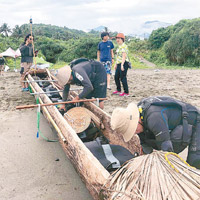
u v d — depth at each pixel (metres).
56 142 4.83
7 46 38.59
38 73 8.19
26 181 3.56
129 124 2.44
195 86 10.46
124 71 7.81
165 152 2.28
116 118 2.45
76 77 4.20
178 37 35.16
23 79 8.60
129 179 2.08
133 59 38.88
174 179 2.01
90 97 4.95
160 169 2.09
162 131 2.34
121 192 1.99
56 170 3.85
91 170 2.60
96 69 4.60
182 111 2.50
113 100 7.70
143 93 8.88
